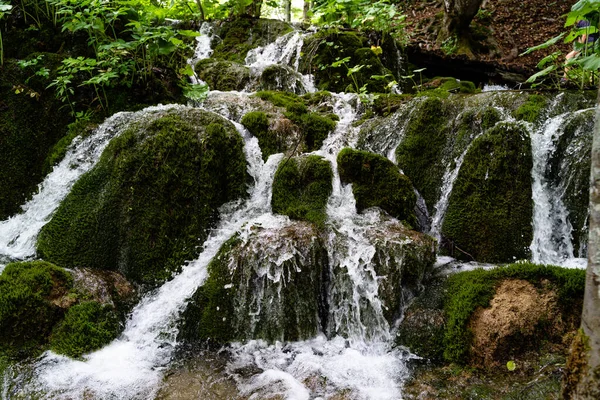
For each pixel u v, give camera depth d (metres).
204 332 2.93
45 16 4.48
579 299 2.59
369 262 2.93
